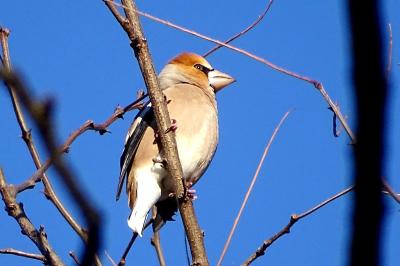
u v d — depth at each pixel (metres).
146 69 6.70
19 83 2.04
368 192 1.97
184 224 6.42
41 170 6.16
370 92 1.91
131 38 6.67
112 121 6.62
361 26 1.87
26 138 6.73
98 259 5.12
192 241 6.33
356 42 1.88
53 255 6.00
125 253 6.22
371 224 1.97
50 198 6.48
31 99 2.04
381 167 1.96
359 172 1.98
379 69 1.89
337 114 4.88
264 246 5.84
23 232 6.10
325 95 5.04
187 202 6.50
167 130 6.70
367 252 1.96
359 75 1.91
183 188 6.51
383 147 1.95
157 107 6.73
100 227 2.11
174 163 6.66
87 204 2.09
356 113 1.94
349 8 1.87
